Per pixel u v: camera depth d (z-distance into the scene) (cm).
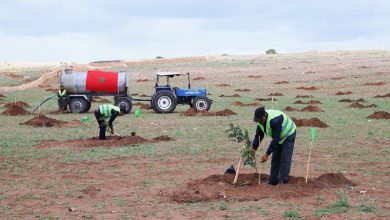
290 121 1110
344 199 962
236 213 909
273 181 1137
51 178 1273
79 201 1031
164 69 7844
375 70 6569
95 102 4084
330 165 1451
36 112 3288
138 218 896
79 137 2038
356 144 1850
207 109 3300
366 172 1339
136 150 1697
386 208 943
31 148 1752
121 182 1221
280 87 5488
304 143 1880
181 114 3136
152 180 1242
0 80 6238
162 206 974
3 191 1122
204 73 7156
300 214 898
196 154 1638
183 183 1191
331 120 2705
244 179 1170
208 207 953
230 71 7306
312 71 6850
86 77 3275
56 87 5616
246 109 3428
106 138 1947
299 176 1262
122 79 3300
